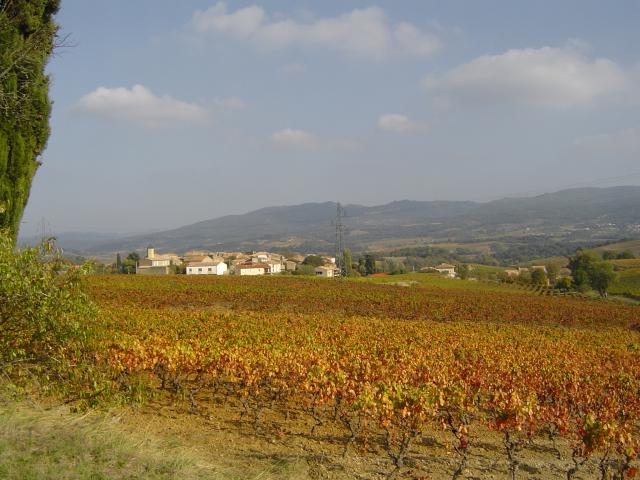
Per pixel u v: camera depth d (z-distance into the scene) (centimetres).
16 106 1959
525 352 2259
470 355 2062
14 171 1928
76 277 1101
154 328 2269
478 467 1155
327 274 12225
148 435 1135
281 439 1262
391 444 1274
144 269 11325
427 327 3155
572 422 1507
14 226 1930
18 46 1934
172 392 1571
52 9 2102
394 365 1670
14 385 1058
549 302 5481
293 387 1503
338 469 1092
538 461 1220
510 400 1208
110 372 1426
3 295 985
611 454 1270
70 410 1088
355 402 1198
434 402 1220
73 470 777
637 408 1498
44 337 1071
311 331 2583
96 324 1479
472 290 6569
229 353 1571
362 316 3969
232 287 5338
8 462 755
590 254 8356
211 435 1248
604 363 2062
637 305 6044
